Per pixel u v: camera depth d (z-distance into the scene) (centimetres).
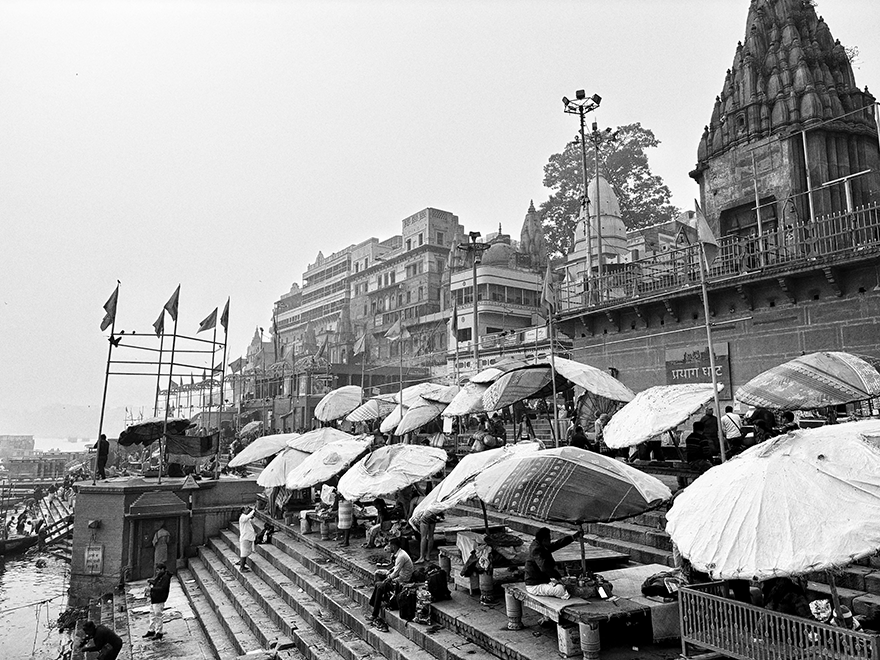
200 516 2006
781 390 1059
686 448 1183
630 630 697
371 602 976
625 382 2147
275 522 1842
